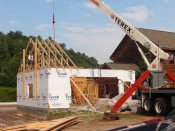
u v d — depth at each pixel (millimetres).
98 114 19688
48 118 22672
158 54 18500
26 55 28922
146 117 17359
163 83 17828
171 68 18188
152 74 17875
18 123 20781
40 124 15047
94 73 26703
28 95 27297
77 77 25688
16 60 75625
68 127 15672
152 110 18109
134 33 19562
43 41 25438
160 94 17656
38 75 24953
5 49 91750
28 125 14938
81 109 22438
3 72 72062
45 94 23656
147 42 18969
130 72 28859
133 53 38844
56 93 23453
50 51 24375
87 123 16625
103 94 28250
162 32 37188
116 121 16375
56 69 23609
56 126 14375
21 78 28891
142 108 18672
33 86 26141
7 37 103000
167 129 3959
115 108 17000
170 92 16719
